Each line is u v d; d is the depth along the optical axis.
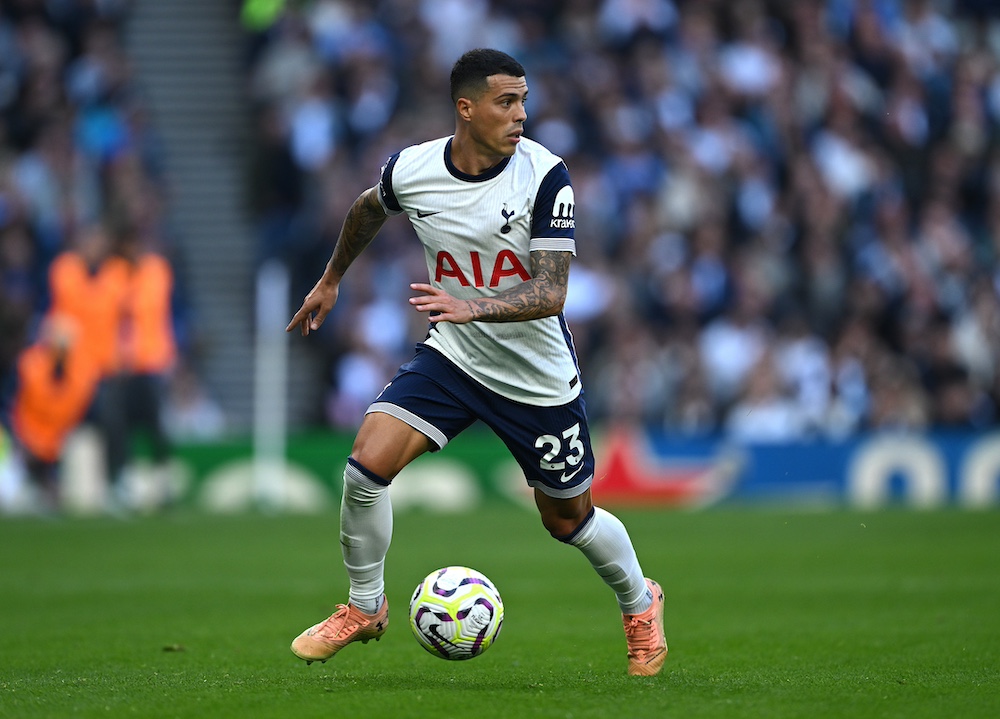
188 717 14.55
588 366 56.59
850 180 65.06
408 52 64.25
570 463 17.45
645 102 64.19
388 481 17.14
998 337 60.09
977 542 38.25
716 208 62.09
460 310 15.38
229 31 69.44
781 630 23.02
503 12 66.50
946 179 65.88
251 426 61.38
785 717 14.46
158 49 69.12
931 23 71.44
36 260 57.19
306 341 59.84
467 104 16.38
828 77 67.25
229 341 62.59
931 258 63.62
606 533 17.72
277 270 58.72
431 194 16.88
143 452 49.09
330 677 17.75
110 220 54.12
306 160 61.53
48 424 49.38
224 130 67.88
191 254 64.50
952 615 24.55
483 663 19.47
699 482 53.22
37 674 18.28
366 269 57.62
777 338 57.31
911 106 68.69
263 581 30.64
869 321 59.62
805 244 61.72
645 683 17.08
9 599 27.61
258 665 19.17
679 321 57.38
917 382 58.19
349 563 17.50
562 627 23.69
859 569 32.31
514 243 16.66
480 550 37.31
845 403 56.84
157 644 21.55
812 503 53.41
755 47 67.00
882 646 20.92
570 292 57.06
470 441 53.50
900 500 53.69
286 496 51.97
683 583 30.02
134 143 61.59
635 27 66.00
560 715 14.45
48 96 61.41
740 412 55.34
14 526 44.16
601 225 59.38
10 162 59.56
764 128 65.31
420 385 17.23
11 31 62.50
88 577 31.36
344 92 62.41
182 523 45.44
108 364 46.91
